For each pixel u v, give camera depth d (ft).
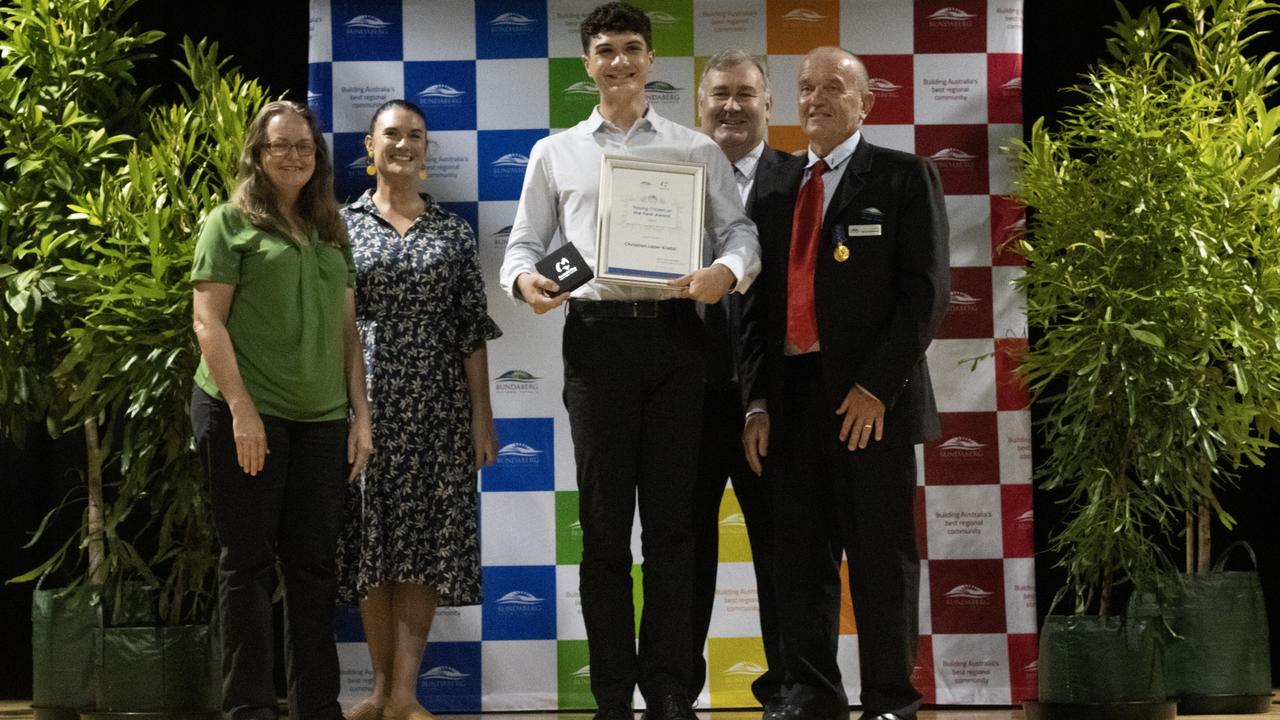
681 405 10.18
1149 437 12.91
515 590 14.08
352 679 13.94
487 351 14.16
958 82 14.25
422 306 12.37
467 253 12.68
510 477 14.12
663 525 10.16
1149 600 12.99
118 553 12.79
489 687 14.07
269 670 10.55
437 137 14.26
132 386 12.60
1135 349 12.84
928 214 10.59
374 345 12.29
